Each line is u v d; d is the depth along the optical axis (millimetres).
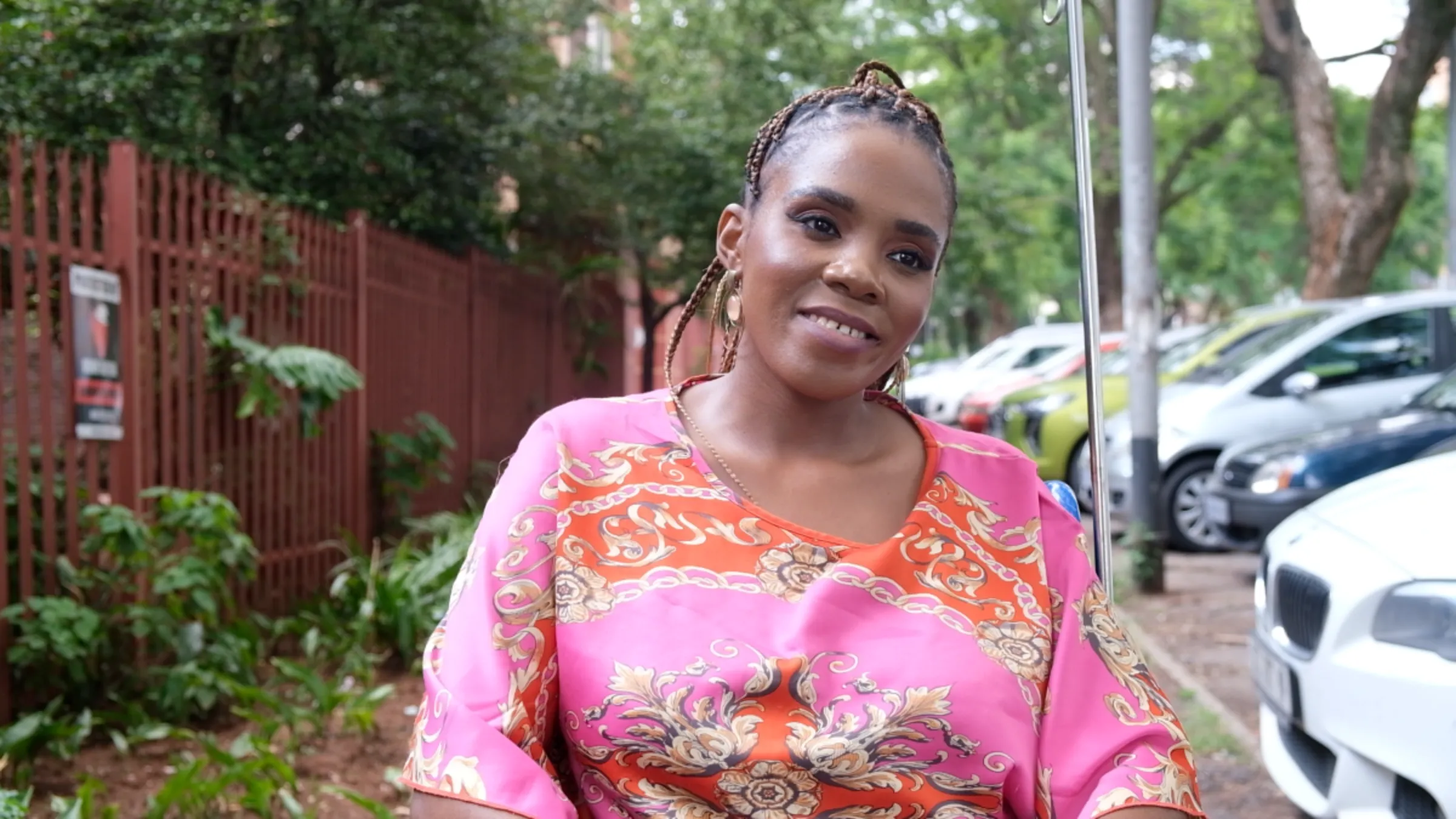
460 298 10117
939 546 1784
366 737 5082
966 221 19578
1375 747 3322
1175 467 10023
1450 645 3191
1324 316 10438
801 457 1847
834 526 1809
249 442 6488
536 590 1706
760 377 1850
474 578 1729
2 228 4625
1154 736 1765
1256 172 25609
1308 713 3646
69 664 4617
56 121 7590
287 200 9156
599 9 13453
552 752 1775
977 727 1658
